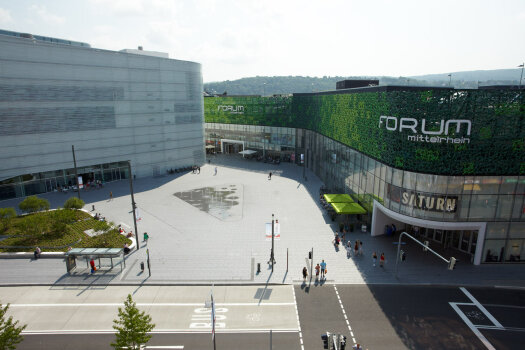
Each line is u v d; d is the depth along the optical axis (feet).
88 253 104.27
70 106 188.03
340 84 222.89
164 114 234.17
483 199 103.81
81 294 94.63
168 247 122.83
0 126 166.71
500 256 109.19
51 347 74.64
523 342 74.84
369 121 131.34
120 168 219.00
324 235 133.39
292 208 166.09
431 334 77.46
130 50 242.37
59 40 211.00
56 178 190.29
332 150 189.67
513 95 95.40
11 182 174.29
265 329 79.82
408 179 108.47
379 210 129.39
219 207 167.63
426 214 106.73
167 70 230.68
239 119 315.17
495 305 88.38
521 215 105.19
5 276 103.81
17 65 167.12
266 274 104.01
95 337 77.82
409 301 90.27
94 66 193.98
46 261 113.29
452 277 102.06
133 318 64.49
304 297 92.32
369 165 133.90
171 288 97.40
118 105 208.44
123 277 102.83
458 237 120.16
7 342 65.26
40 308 88.63
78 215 150.00
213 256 115.85
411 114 104.12
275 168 262.26
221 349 73.46
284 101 275.80
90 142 199.82
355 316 84.23
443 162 101.45
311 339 76.43
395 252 118.93
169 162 244.01
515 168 100.94
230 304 89.56
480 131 98.37
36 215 132.26
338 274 104.06
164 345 74.74
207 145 347.36
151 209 164.45
